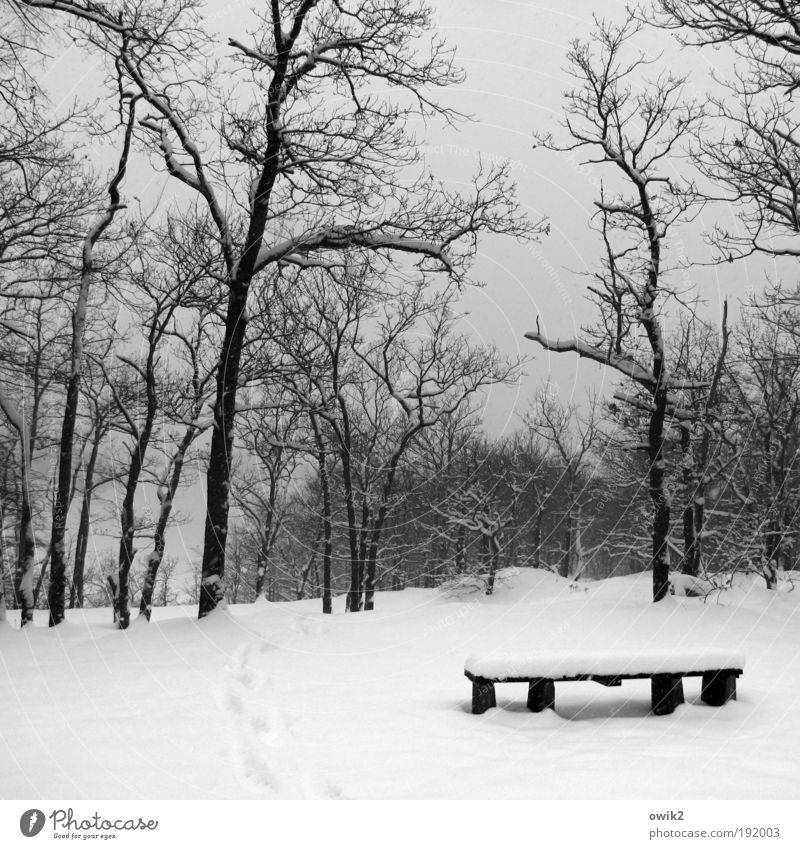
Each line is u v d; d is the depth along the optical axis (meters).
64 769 5.82
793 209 15.88
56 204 16.55
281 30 13.84
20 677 9.59
